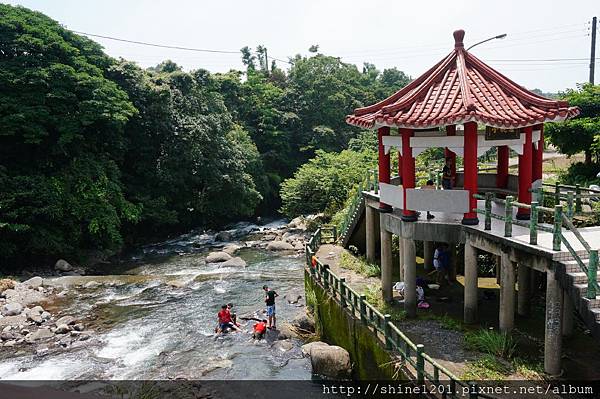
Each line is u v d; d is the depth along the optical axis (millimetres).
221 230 40312
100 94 29359
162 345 16672
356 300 13047
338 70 59906
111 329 18156
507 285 10617
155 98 36156
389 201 13625
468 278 12086
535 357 10375
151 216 34500
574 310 12461
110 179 31922
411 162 12531
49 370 14859
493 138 12195
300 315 18141
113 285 23469
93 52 34219
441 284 15797
